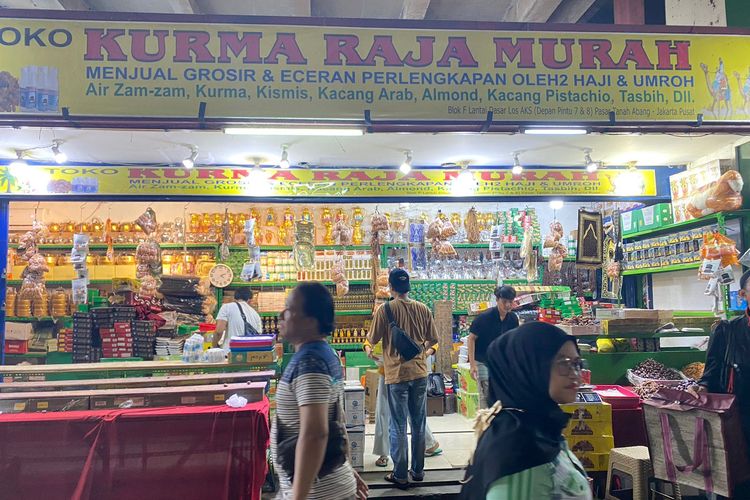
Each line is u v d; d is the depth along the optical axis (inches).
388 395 169.8
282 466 77.3
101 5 277.7
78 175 215.3
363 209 335.0
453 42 150.6
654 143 201.2
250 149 202.2
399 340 165.6
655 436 132.7
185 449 136.3
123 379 162.9
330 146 198.7
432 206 348.8
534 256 282.7
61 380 179.5
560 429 57.1
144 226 259.8
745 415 121.0
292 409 78.2
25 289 243.9
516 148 205.9
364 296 320.8
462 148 205.3
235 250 314.3
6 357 286.4
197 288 272.5
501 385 58.6
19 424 131.6
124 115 141.9
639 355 197.8
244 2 276.5
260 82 144.8
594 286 328.5
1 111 139.3
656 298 279.7
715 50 157.2
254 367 178.1
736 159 202.2
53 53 141.8
